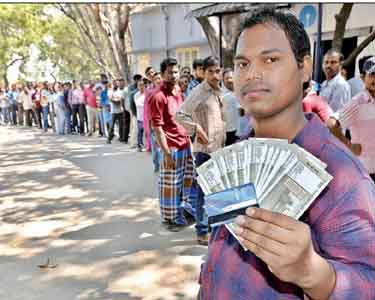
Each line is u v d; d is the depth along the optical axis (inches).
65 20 1032.2
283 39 35.6
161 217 178.7
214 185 35.5
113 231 164.1
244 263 37.7
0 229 170.4
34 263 137.2
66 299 114.5
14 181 259.6
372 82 112.4
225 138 144.9
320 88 178.5
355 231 32.1
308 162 33.1
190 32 587.8
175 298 113.3
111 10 503.2
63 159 332.8
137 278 125.0
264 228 28.9
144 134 357.1
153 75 258.4
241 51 37.0
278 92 35.9
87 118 499.5
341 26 176.1
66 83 521.7
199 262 134.3
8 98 697.6
